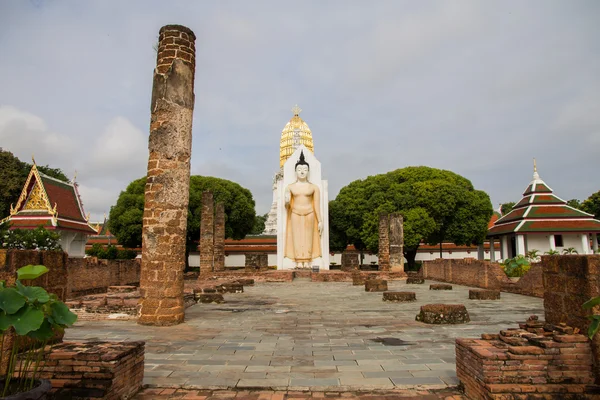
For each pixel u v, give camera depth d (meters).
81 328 12.10
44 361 5.90
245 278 30.94
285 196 37.31
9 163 41.97
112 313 13.55
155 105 13.72
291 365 8.03
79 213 39.47
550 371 5.80
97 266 24.33
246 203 50.22
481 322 12.71
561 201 41.28
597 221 39.72
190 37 14.30
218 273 32.69
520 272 24.05
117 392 6.00
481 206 45.59
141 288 12.98
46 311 4.75
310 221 36.94
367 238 47.03
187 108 13.93
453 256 59.22
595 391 5.70
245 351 9.19
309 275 33.47
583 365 5.84
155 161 13.48
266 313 15.02
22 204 35.72
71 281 21.34
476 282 25.23
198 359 8.51
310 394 6.53
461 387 6.62
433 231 44.34
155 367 7.92
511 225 41.97
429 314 12.68
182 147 13.69
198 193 46.38
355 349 9.32
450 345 9.66
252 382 7.01
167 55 13.91
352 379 7.14
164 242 13.02
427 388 6.70
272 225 68.75
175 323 12.66
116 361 5.95
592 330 5.17
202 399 6.34
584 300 6.11
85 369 5.86
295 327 12.14
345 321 13.16
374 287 23.56
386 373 7.47
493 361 5.84
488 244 59.28
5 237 21.34
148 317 12.59
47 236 22.39
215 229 37.06
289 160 38.38
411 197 45.31
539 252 40.97
